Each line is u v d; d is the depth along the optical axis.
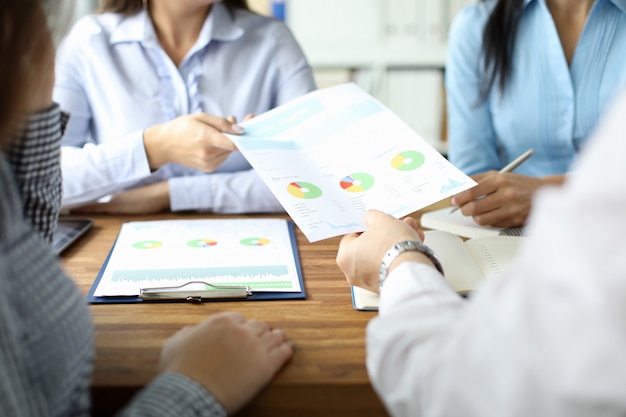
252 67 1.60
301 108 1.24
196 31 1.58
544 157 1.70
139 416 0.62
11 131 0.60
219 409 0.66
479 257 1.05
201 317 0.88
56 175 0.74
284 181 1.02
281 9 3.62
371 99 1.23
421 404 0.57
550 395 0.45
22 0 0.57
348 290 0.98
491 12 1.66
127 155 1.35
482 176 1.31
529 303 0.47
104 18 1.56
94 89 1.55
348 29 3.68
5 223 0.58
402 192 1.01
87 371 0.68
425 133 3.79
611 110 0.46
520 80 1.66
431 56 3.67
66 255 1.12
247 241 1.18
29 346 0.60
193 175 1.57
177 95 1.55
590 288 0.42
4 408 0.55
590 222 0.43
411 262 0.76
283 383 0.72
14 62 0.57
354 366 0.75
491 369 0.49
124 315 0.89
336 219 0.95
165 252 1.12
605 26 1.58
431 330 0.61
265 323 0.82
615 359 0.42
